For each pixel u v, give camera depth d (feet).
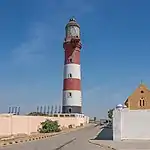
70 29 289.12
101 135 157.58
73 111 272.92
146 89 184.65
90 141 117.19
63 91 279.08
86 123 340.59
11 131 136.87
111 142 111.14
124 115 119.96
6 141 109.50
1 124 130.00
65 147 92.79
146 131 118.62
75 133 178.09
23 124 149.79
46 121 183.21
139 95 184.65
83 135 159.02
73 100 273.54
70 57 279.69
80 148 89.97
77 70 279.49
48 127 180.65
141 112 119.44
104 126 280.51
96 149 87.15
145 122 119.03
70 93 274.36
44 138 136.26
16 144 103.40
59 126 202.28
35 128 167.84
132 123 119.44
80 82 282.36
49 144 103.76
